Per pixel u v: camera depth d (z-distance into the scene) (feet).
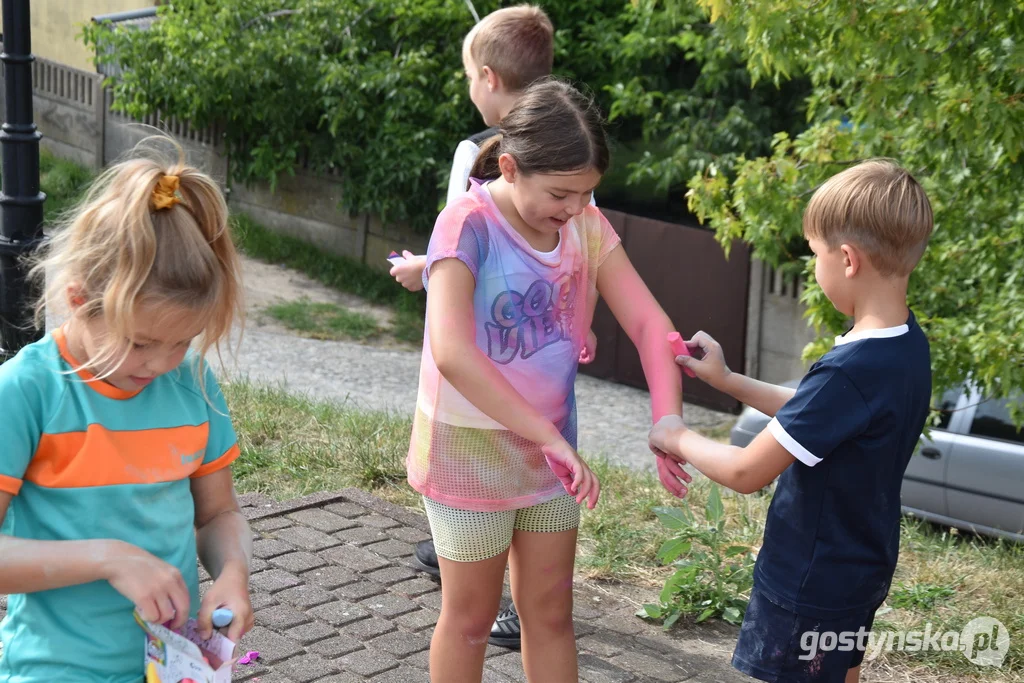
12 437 5.71
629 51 40.42
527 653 9.37
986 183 16.93
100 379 5.95
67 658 5.99
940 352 16.14
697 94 41.37
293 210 47.52
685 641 12.40
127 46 46.06
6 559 5.58
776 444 7.89
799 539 8.17
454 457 8.61
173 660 5.75
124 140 51.85
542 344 8.53
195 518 6.82
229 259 6.16
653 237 37.63
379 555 13.85
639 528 15.64
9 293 19.89
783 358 35.83
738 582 13.20
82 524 5.91
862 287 8.09
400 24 43.93
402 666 11.14
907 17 14.94
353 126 44.32
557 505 8.91
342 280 44.60
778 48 16.16
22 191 19.75
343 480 16.71
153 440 6.13
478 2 42.24
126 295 5.48
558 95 7.86
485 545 8.77
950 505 22.81
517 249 8.27
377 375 34.94
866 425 7.79
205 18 44.98
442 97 43.32
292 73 43.91
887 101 16.21
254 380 32.09
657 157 43.37
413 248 44.27
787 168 18.56
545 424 7.83
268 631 11.63
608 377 38.91
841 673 8.38
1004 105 14.85
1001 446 22.15
